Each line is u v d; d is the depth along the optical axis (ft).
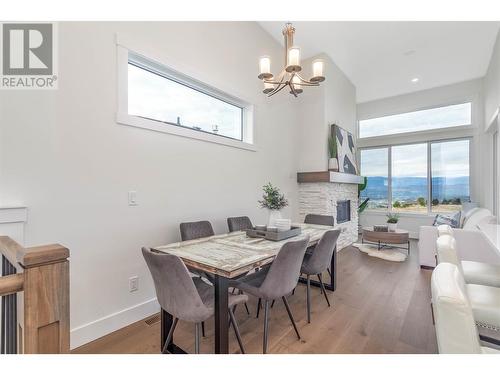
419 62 15.14
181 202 8.37
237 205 10.74
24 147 5.25
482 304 4.45
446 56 14.43
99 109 6.34
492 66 13.79
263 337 6.05
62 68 5.75
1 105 5.04
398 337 6.24
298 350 5.72
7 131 5.08
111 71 6.57
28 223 5.26
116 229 6.67
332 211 14.75
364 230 14.62
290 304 8.17
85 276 6.09
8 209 4.95
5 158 5.04
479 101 16.92
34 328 2.07
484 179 16.44
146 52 7.32
